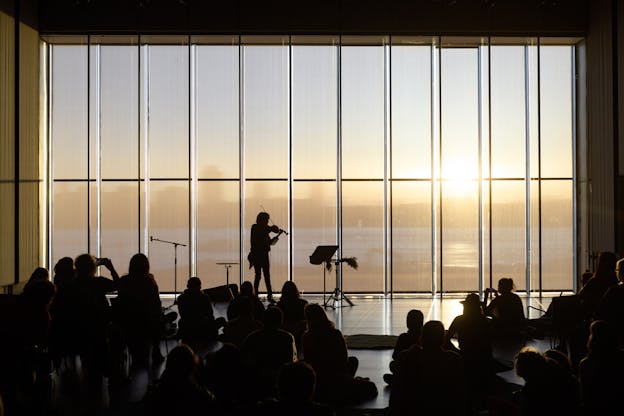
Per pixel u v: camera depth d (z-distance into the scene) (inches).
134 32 526.0
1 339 214.5
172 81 551.2
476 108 557.0
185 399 146.6
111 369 267.6
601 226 519.5
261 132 557.3
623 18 484.1
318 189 556.4
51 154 548.1
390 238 540.7
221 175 557.3
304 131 555.8
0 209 472.7
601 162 518.3
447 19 530.6
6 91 480.1
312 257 476.1
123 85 547.5
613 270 304.7
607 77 504.7
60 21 524.7
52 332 262.5
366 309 483.2
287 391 136.4
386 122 555.2
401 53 557.6
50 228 547.8
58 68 547.5
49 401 239.5
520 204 558.3
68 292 263.9
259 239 494.0
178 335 342.3
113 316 293.4
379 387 270.1
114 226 550.9
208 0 527.2
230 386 173.6
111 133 548.4
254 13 528.1
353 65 555.5
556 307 306.5
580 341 256.1
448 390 177.3
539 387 152.6
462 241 555.8
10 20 483.8
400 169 556.1
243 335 257.9
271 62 556.4
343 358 235.3
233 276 558.3
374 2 530.9
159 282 553.3
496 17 531.5
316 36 537.0
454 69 557.3
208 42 551.8
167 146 551.2
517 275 559.2
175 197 552.7
